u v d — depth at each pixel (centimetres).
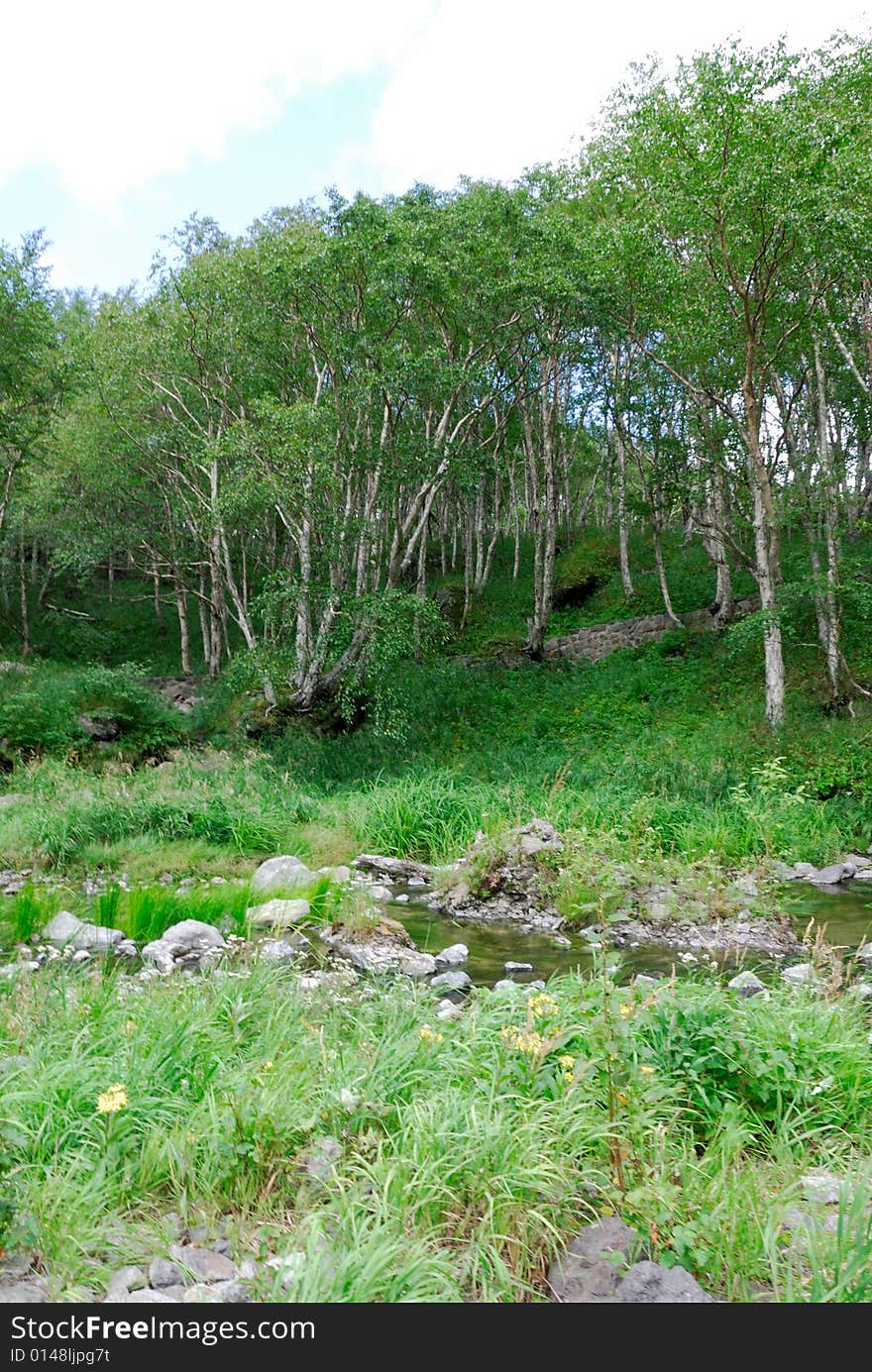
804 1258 319
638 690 2266
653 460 2461
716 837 1291
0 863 1185
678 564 3175
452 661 2734
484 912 1093
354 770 1881
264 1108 392
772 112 1712
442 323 2191
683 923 1022
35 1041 469
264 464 2019
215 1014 532
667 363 2200
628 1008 447
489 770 1819
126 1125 387
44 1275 309
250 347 2216
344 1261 296
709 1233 323
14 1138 363
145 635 3691
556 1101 398
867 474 2577
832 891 1186
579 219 2377
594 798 1426
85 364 2470
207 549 2900
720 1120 408
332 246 1880
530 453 2828
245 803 1456
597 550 3353
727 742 1817
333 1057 467
